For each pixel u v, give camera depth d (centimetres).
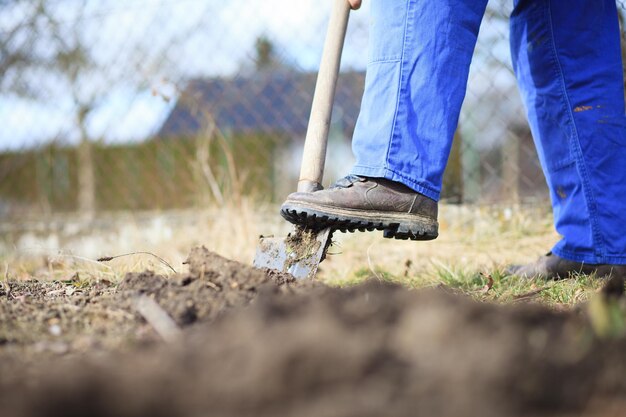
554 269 214
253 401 82
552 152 213
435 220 191
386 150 184
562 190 213
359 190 184
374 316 104
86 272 241
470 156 415
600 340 94
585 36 206
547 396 82
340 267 286
